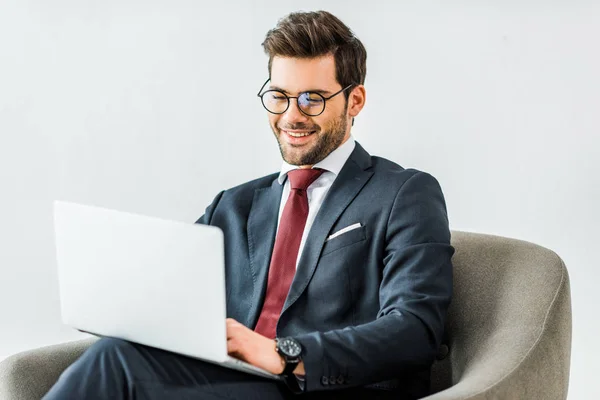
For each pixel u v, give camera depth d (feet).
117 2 10.94
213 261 5.95
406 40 9.84
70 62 11.19
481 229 9.78
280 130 7.74
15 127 11.45
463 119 9.71
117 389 6.17
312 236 7.52
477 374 6.56
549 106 9.39
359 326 6.79
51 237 11.59
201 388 6.35
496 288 7.44
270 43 7.60
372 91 10.03
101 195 11.34
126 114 11.10
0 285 11.80
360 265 7.37
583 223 9.39
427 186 7.52
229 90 10.71
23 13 11.20
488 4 9.50
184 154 10.99
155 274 6.15
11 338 11.84
